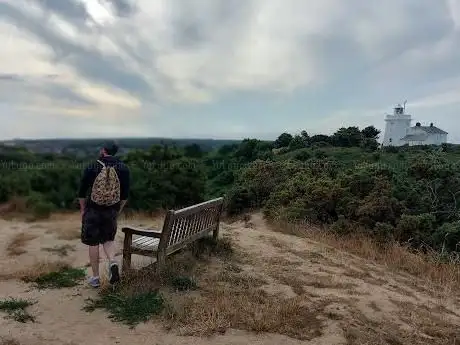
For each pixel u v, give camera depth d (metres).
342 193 15.50
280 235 9.71
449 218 14.32
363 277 6.61
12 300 4.64
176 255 6.42
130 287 5.00
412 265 8.12
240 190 24.39
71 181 15.34
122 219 13.48
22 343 3.68
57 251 7.37
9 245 7.80
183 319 4.28
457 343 4.40
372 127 48.28
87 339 3.84
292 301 4.95
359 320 4.65
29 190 14.59
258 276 6.00
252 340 3.95
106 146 5.03
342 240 10.46
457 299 6.17
